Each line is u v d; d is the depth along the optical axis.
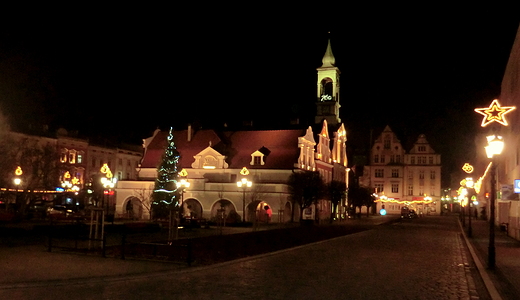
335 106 82.12
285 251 23.69
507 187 30.44
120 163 86.00
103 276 14.43
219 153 61.25
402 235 38.59
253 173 60.06
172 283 13.80
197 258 19.02
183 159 64.25
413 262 20.34
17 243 24.06
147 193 58.66
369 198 84.94
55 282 13.46
